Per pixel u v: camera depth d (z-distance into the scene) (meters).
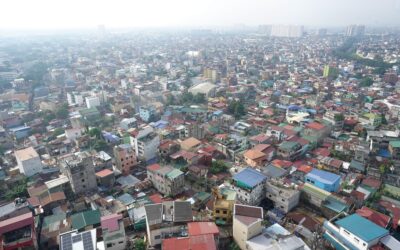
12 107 168.88
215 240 53.84
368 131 114.69
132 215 68.25
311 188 74.19
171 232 56.78
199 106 169.38
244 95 192.00
